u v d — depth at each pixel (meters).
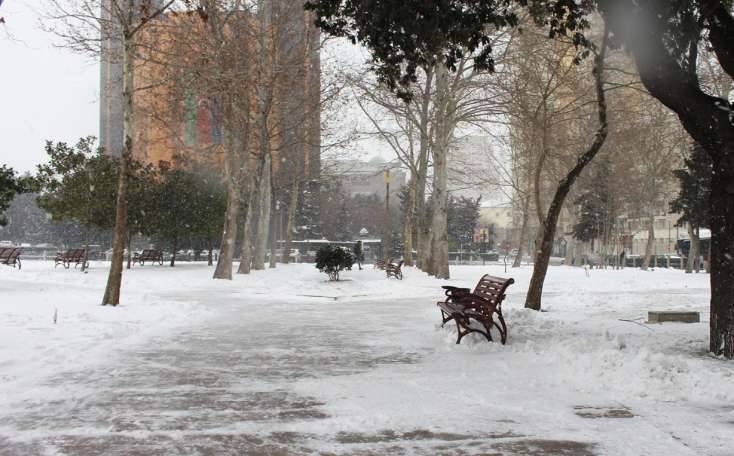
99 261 40.31
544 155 14.59
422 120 29.55
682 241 59.81
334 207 74.62
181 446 4.77
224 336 10.63
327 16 9.48
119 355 8.70
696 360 7.48
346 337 10.53
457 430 5.15
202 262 44.66
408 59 9.61
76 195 28.00
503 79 24.94
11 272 24.22
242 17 25.55
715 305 7.88
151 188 31.39
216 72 22.23
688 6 8.02
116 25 20.17
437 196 29.20
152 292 19.78
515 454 4.56
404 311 14.96
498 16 9.15
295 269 33.62
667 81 8.10
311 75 30.56
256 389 6.67
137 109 29.00
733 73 8.52
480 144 44.34
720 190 7.91
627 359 7.08
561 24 10.14
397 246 63.31
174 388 6.72
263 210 33.34
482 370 7.51
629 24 8.06
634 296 18.27
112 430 5.18
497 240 109.25
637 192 45.41
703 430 5.08
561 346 8.36
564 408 5.79
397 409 5.79
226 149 26.03
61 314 12.14
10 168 20.06
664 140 40.53
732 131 7.87
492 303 9.31
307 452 4.62
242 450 4.67
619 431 5.09
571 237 52.91
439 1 8.46
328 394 6.43
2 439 4.92
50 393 6.43
